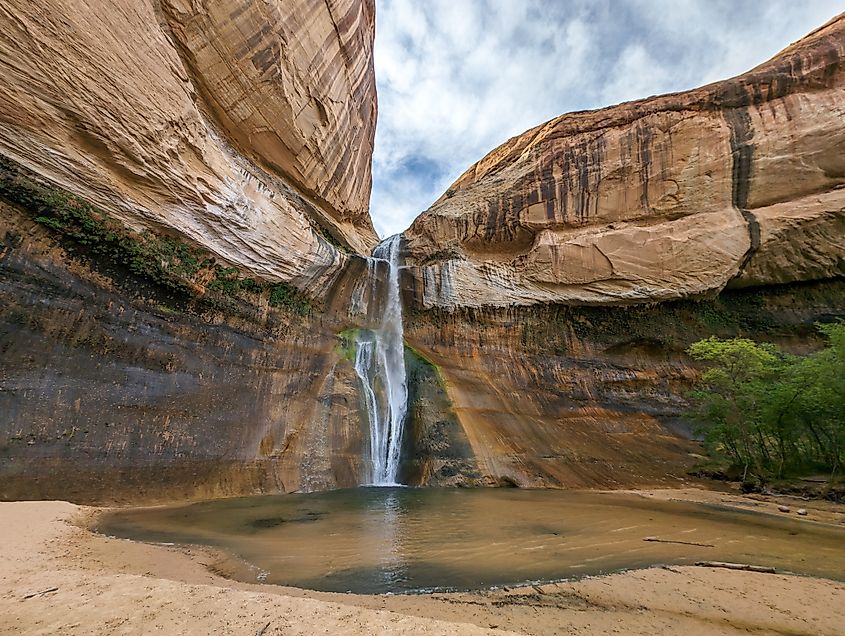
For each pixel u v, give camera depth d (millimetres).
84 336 9898
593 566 5602
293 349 16984
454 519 8688
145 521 7930
